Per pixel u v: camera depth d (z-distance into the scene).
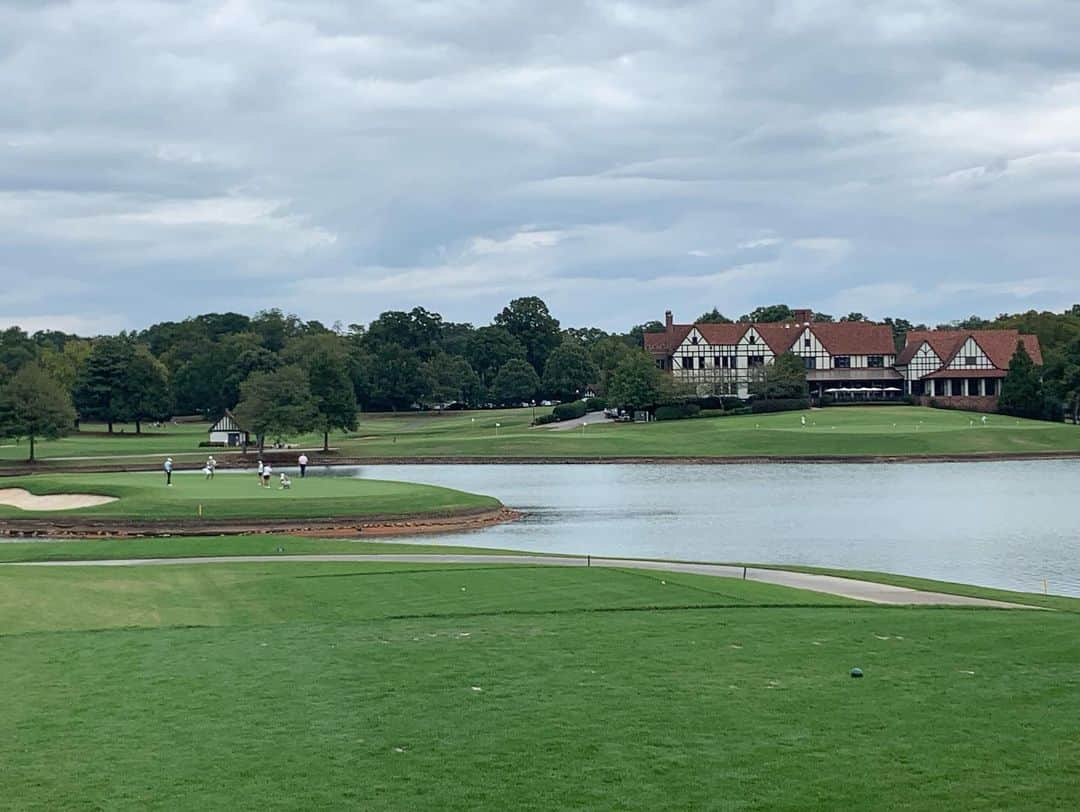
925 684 22.95
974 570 53.28
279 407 133.50
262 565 45.34
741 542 64.44
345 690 23.05
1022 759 18.23
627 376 174.12
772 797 16.78
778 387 181.38
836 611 32.56
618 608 33.84
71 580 39.88
